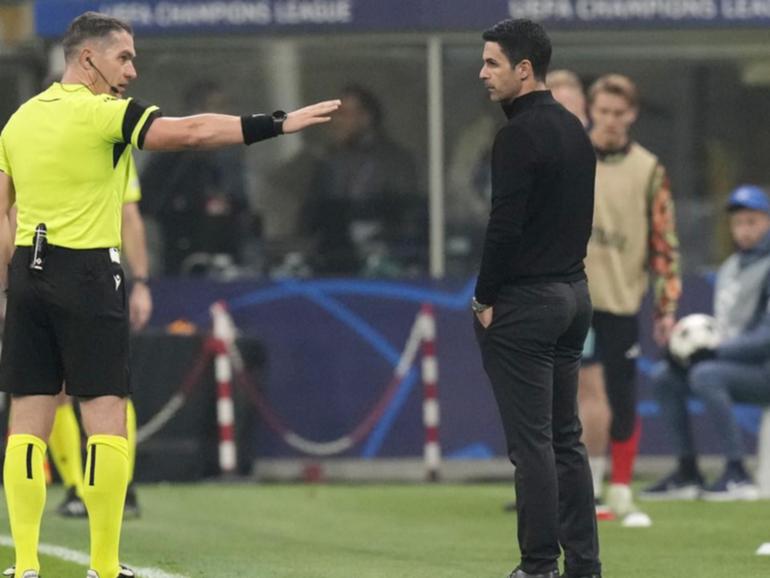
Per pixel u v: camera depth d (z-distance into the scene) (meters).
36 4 52.66
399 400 52.97
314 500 45.56
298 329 53.16
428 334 52.62
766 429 47.03
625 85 40.12
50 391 27.27
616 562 33.31
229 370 50.78
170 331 50.72
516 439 27.16
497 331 27.11
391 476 52.91
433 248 53.78
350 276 53.50
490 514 42.28
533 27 27.06
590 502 27.83
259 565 32.09
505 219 26.58
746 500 45.75
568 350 27.75
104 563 27.12
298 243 53.88
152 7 53.09
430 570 31.59
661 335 40.91
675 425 46.62
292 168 53.88
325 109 26.31
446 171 53.88
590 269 39.97
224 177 53.78
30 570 26.95
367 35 53.59
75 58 27.44
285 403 52.97
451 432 53.12
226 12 53.09
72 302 26.59
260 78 53.75
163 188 53.66
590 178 27.38
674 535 37.81
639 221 40.19
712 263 54.25
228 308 53.12
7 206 27.50
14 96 54.44
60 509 40.00
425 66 53.84
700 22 53.16
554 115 27.02
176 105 53.59
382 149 53.88
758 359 46.41
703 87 54.12
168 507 43.44
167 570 31.19
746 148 54.22
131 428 40.38
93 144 26.59
